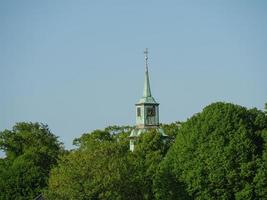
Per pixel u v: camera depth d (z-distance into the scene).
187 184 193.75
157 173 199.62
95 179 185.12
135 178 196.75
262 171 188.25
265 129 195.00
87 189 183.88
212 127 195.50
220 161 189.88
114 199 185.62
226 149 190.50
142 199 197.25
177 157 199.38
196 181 191.50
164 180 198.25
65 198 184.62
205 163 192.12
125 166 193.12
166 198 197.75
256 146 192.75
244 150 190.75
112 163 189.25
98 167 187.25
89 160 188.25
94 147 194.38
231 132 193.75
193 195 193.38
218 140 192.62
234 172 188.62
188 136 198.50
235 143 191.50
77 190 183.75
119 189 189.00
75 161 189.00
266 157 190.00
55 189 188.12
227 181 189.25
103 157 190.38
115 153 194.88
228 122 194.50
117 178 187.62
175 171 198.12
